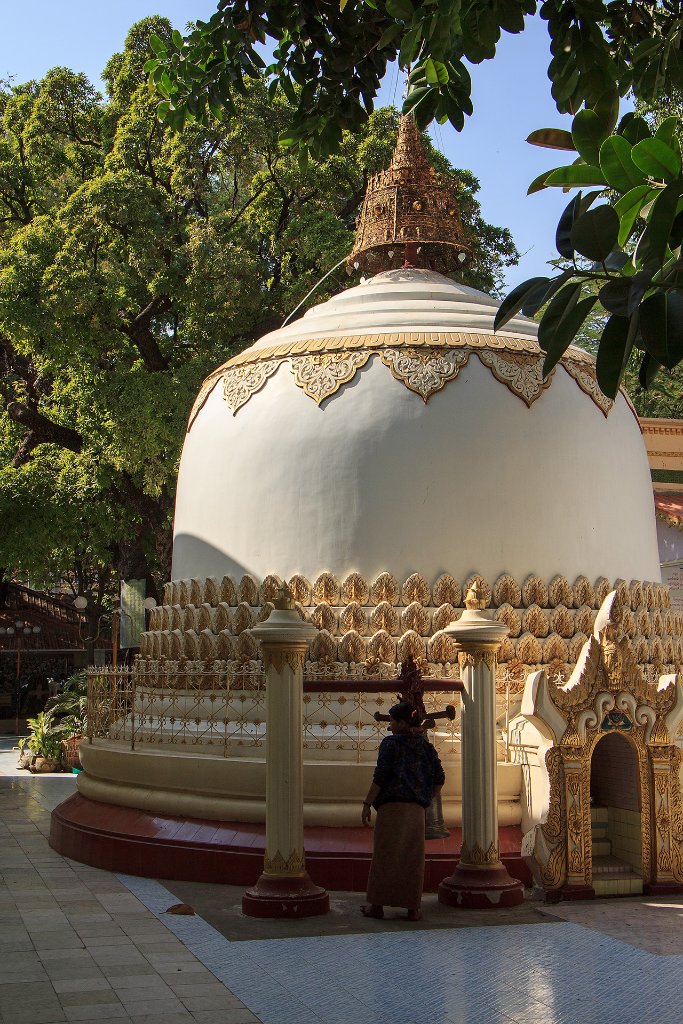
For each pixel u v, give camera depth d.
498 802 9.49
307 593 10.68
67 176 26.28
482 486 10.70
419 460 10.70
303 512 10.91
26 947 7.41
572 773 9.02
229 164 23.52
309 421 11.10
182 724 11.18
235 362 12.13
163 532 24.67
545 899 8.80
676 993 6.44
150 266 22.73
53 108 25.56
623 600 11.03
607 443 11.58
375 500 10.69
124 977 6.73
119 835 10.12
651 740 9.20
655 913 8.40
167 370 23.80
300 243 23.89
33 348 23.28
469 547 10.61
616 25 8.27
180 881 9.57
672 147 4.59
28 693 31.94
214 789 9.82
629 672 9.23
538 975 6.79
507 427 10.89
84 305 21.31
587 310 4.63
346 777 9.44
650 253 4.43
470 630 8.68
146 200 21.91
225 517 11.50
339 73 8.63
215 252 21.83
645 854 9.13
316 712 10.45
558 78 7.06
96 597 36.59
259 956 7.20
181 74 9.19
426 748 8.38
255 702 10.69
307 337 11.77
